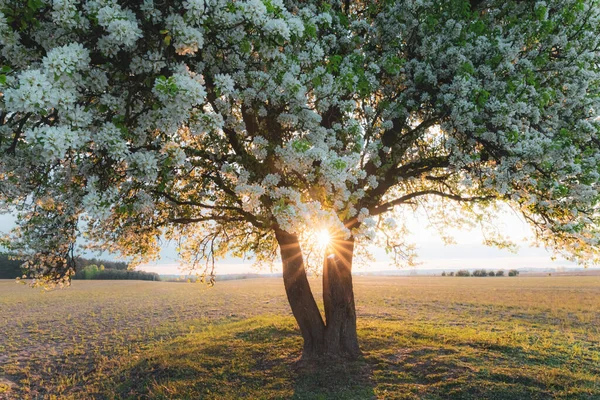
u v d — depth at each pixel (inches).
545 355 459.2
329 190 285.1
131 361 552.4
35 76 161.2
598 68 369.4
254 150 279.7
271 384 403.5
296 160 258.5
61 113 176.2
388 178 430.6
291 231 256.4
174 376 452.4
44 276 441.4
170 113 203.9
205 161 361.7
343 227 267.0
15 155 251.6
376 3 388.8
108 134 199.2
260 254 587.8
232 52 253.0
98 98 221.0
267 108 289.1
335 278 458.3
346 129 302.5
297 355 480.4
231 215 458.6
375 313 870.4
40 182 301.9
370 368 424.5
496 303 1037.2
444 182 501.7
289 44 282.0
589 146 369.4
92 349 675.4
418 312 893.2
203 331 748.6
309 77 283.9
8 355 644.1
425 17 350.3
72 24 186.4
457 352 460.1
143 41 214.5
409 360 441.1
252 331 637.9
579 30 336.8
